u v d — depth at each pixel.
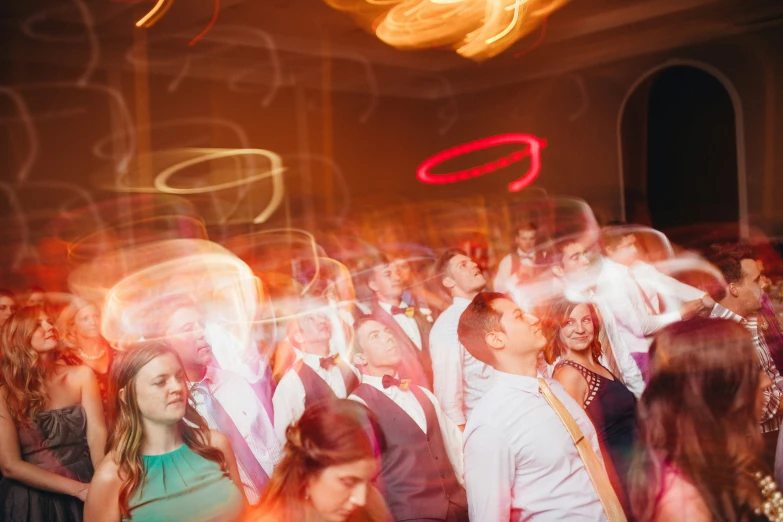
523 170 9.66
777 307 3.93
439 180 10.55
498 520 2.25
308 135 9.34
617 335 3.48
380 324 2.71
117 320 2.82
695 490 2.07
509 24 7.91
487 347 2.36
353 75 9.69
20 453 2.71
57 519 2.71
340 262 4.06
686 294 3.81
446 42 8.59
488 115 10.10
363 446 2.12
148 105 7.79
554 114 9.26
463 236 9.69
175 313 2.73
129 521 2.10
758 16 6.95
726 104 7.48
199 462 2.21
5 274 6.68
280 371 2.85
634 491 2.18
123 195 7.54
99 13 6.84
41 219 6.92
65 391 2.78
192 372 2.63
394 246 8.58
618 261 3.90
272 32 8.01
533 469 2.25
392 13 7.57
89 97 7.33
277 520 2.09
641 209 8.30
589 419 2.43
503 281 5.32
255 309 3.02
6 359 2.73
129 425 2.14
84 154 7.29
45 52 6.98
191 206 8.10
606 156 8.66
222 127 8.47
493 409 2.31
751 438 2.14
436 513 2.56
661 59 7.96
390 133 10.30
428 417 2.71
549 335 2.85
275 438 2.68
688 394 2.12
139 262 7.34
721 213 7.54
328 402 2.20
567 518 2.23
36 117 6.96
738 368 2.14
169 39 7.59
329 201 9.53
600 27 7.83
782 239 6.46
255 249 8.04
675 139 7.95
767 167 7.09
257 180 8.82
